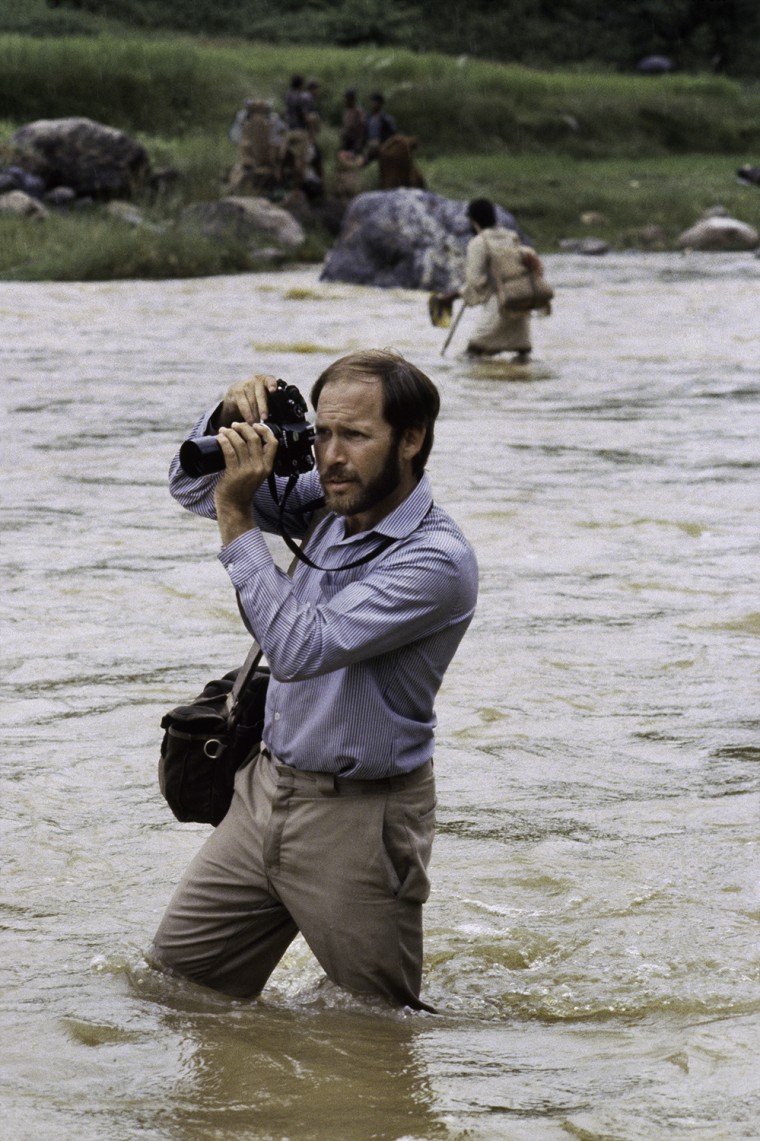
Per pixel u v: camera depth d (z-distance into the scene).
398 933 4.95
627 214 52.19
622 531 12.80
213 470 4.73
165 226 43.56
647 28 94.00
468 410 18.98
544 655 9.55
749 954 5.71
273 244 44.38
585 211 51.97
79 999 5.12
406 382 4.73
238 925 5.12
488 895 6.27
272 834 4.93
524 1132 4.11
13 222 41.12
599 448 16.58
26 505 13.73
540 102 65.94
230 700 5.23
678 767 7.79
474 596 4.86
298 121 47.97
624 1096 4.37
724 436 17.36
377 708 4.77
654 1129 4.11
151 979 5.23
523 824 7.05
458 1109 4.27
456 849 6.76
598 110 65.88
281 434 4.84
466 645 9.75
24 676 9.03
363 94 62.44
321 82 62.53
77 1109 4.26
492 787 7.51
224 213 44.59
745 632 10.06
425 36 87.12
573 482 14.78
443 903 6.18
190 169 48.69
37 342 25.70
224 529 4.73
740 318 29.95
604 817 7.14
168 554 12.02
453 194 52.00
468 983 5.49
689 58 93.81
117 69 56.97
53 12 74.06
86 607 10.50
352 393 4.73
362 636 4.61
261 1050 4.70
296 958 5.74
